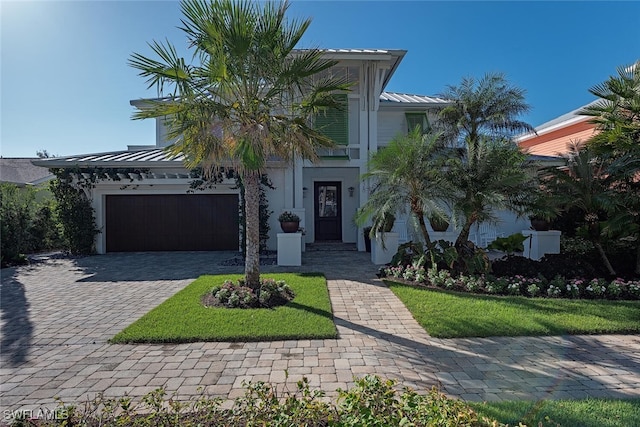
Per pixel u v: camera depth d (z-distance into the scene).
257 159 6.17
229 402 3.37
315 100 6.86
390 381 2.67
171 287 8.16
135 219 13.80
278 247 10.66
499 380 3.80
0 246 11.41
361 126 13.58
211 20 5.88
